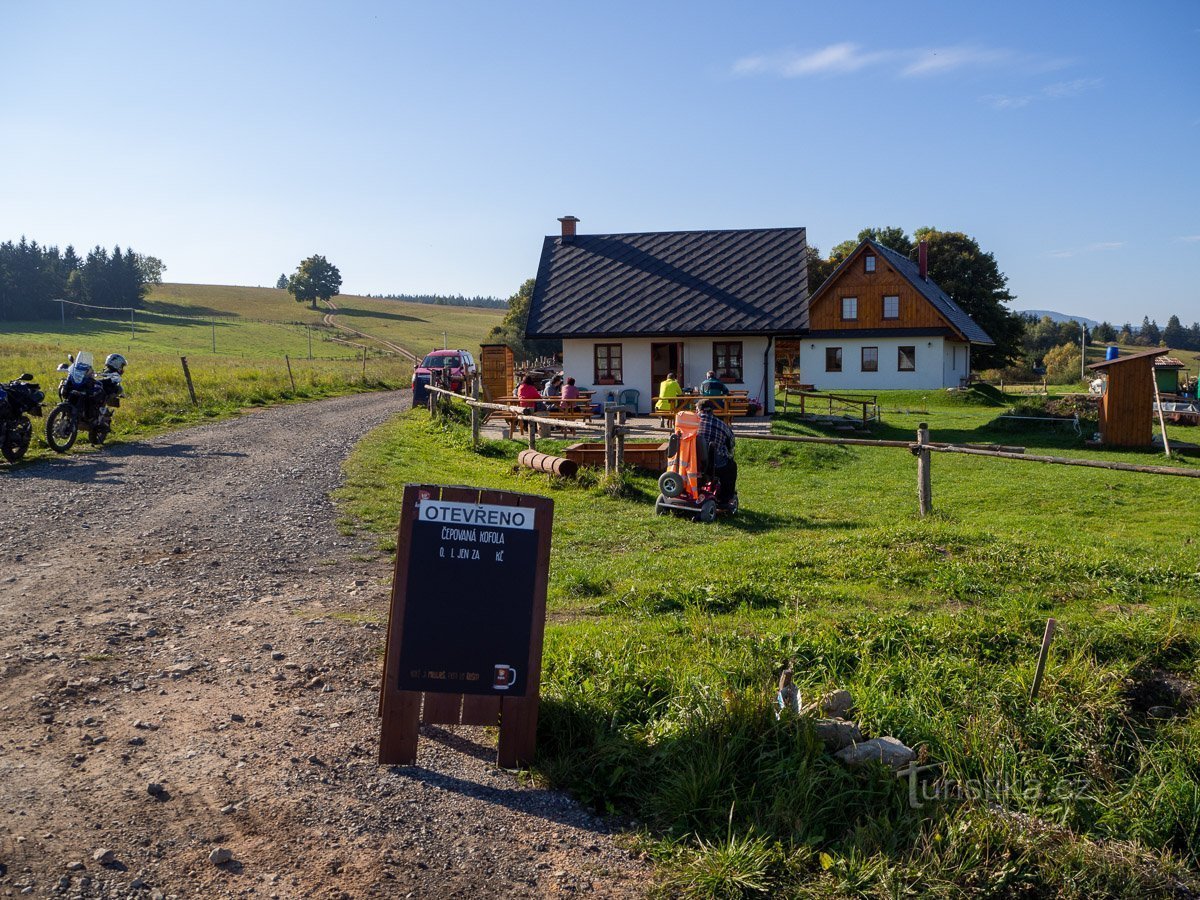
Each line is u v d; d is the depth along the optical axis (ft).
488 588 16.31
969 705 19.02
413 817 14.58
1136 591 26.81
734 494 44.27
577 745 17.24
